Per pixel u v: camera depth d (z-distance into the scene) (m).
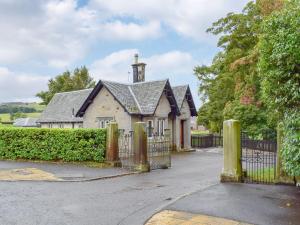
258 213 7.23
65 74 53.94
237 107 25.59
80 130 16.25
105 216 7.38
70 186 10.91
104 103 24.61
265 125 24.52
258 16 24.38
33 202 8.55
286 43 7.66
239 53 24.89
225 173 10.95
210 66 33.97
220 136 33.97
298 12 7.77
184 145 29.47
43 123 32.44
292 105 8.31
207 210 7.52
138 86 26.59
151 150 22.77
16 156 17.34
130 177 13.17
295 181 10.09
